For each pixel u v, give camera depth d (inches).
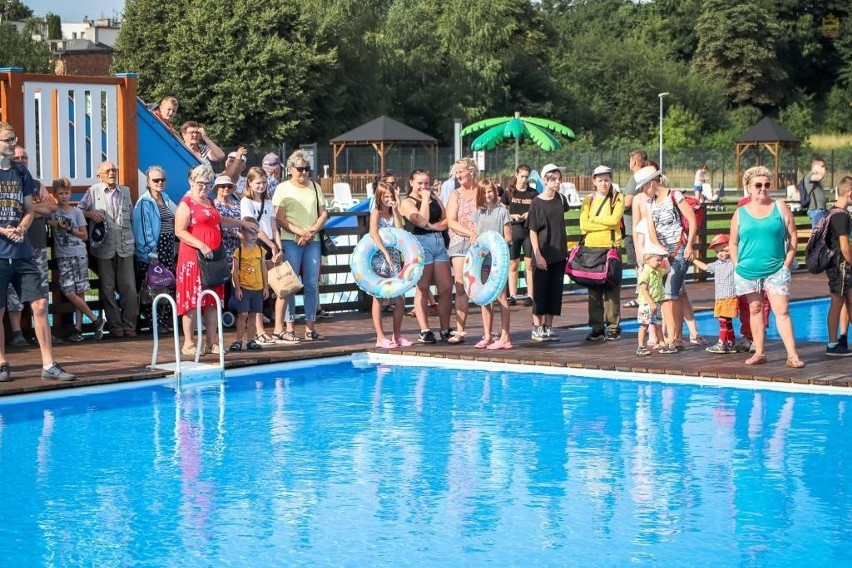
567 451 313.3
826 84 3791.8
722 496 269.1
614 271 478.6
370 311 597.9
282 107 2429.9
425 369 446.3
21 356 444.5
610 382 414.3
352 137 1796.3
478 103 2933.1
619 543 236.2
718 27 3489.2
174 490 278.1
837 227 428.8
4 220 377.1
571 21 4480.8
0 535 244.2
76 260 477.4
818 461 299.1
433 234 481.1
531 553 230.7
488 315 469.4
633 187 480.7
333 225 648.4
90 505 265.7
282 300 478.0
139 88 2471.7
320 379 425.1
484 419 354.6
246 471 295.3
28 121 502.0
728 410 363.6
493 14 2972.4
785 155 2372.0
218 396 392.2
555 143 1800.0
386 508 262.7
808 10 3784.5
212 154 588.4
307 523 251.6
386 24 2896.2
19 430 341.1
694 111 3282.5
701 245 749.9
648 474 289.0
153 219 485.7
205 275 429.7
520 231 605.9
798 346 475.5
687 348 470.6
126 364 425.1
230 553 232.1
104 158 574.6
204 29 2422.5
